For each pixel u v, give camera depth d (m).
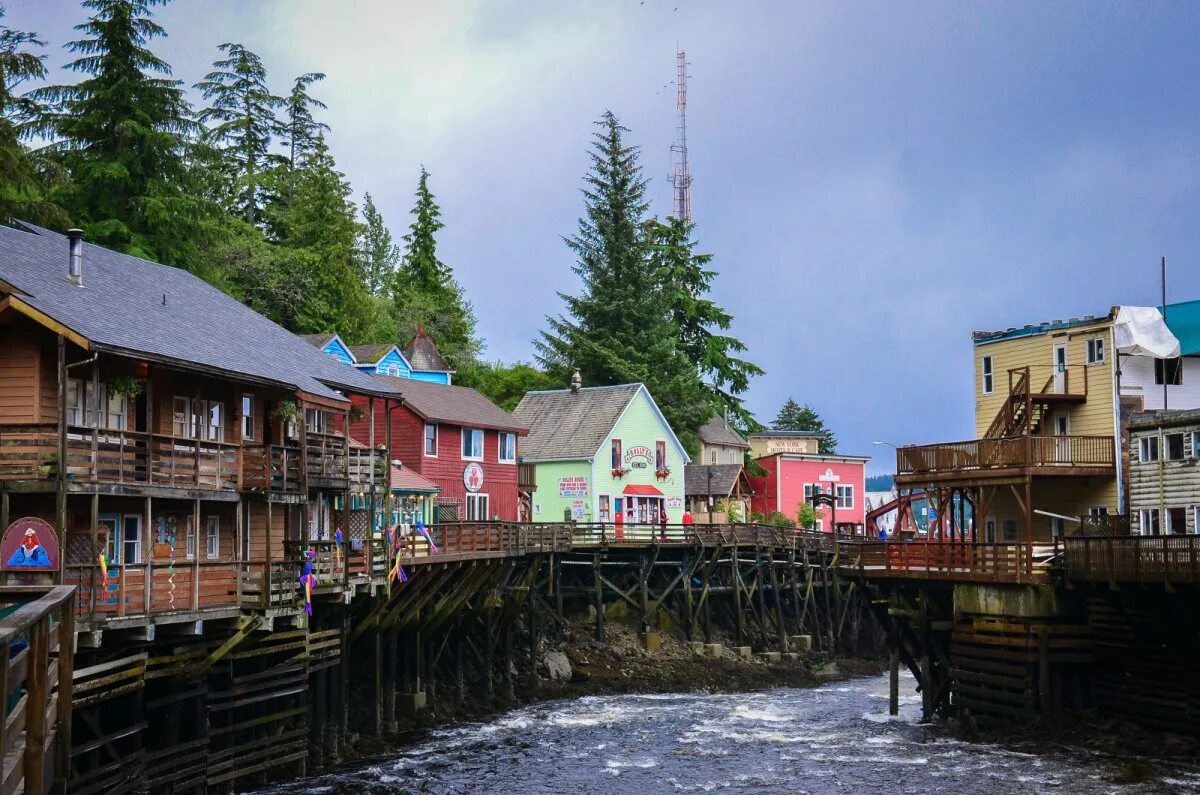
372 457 37.03
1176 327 45.78
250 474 28.27
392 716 37.75
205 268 55.25
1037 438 41.06
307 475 31.56
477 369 86.56
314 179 75.62
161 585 25.17
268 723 30.67
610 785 31.69
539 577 52.09
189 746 26.38
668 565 58.12
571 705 45.03
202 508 30.05
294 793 29.66
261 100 83.94
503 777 32.34
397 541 36.81
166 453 25.70
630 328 80.31
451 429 55.91
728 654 55.56
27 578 22.72
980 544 38.41
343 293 71.81
